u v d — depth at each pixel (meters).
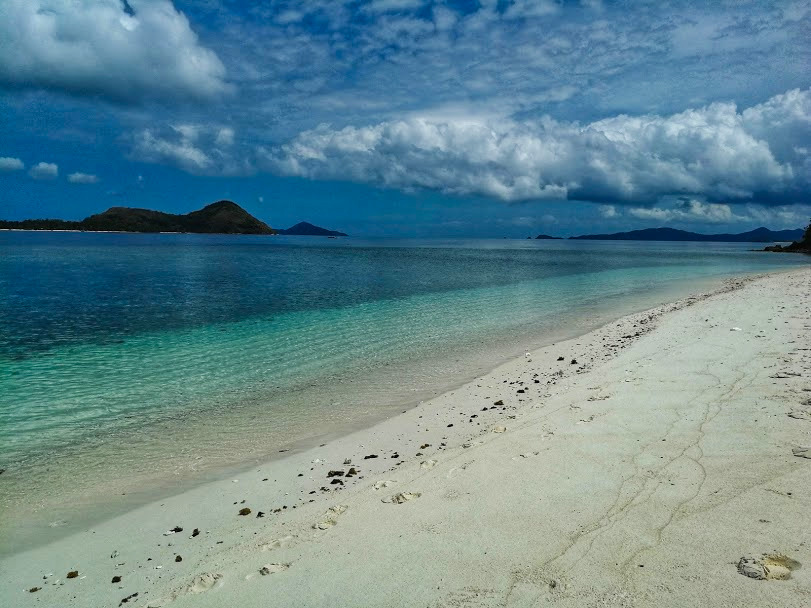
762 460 7.39
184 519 8.13
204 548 7.12
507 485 7.62
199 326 26.30
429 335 24.00
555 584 5.15
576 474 7.73
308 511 7.82
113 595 6.18
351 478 9.24
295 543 6.71
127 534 7.75
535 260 102.12
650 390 11.87
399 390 15.29
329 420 12.81
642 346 17.84
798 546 5.25
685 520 6.04
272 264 80.00
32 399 14.65
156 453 10.91
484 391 14.67
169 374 17.38
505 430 10.31
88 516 8.35
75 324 26.73
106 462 10.48
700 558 5.26
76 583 6.53
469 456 9.04
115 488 9.34
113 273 58.31
